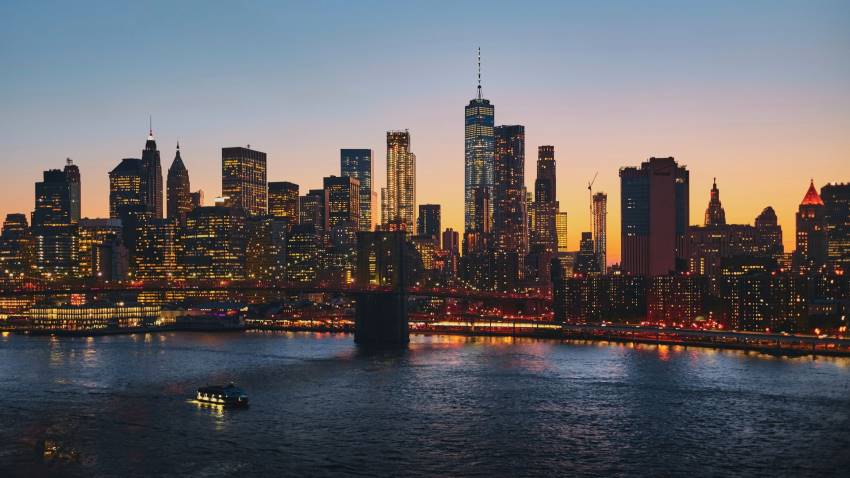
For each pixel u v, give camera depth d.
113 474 194.62
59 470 197.50
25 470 197.38
